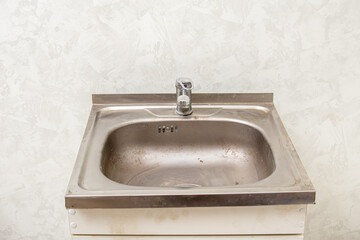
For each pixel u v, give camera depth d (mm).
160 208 922
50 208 1511
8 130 1360
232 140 1226
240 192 871
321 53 1259
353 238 1584
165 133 1225
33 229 1553
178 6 1181
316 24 1218
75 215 926
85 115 1341
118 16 1192
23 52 1239
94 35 1217
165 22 1200
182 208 923
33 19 1195
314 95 1321
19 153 1399
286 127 1375
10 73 1270
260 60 1259
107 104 1291
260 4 1184
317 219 1548
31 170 1432
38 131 1365
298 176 933
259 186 896
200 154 1236
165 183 1167
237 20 1201
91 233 953
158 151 1237
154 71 1269
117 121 1194
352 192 1491
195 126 1213
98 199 864
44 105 1323
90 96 1307
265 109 1253
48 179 1451
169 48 1235
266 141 1094
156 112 1244
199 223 943
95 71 1267
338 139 1396
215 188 888
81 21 1198
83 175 941
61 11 1186
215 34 1220
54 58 1249
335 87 1312
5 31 1210
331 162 1436
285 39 1233
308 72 1284
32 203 1496
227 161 1216
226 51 1243
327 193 1494
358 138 1398
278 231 955
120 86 1291
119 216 930
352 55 1267
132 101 1295
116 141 1181
